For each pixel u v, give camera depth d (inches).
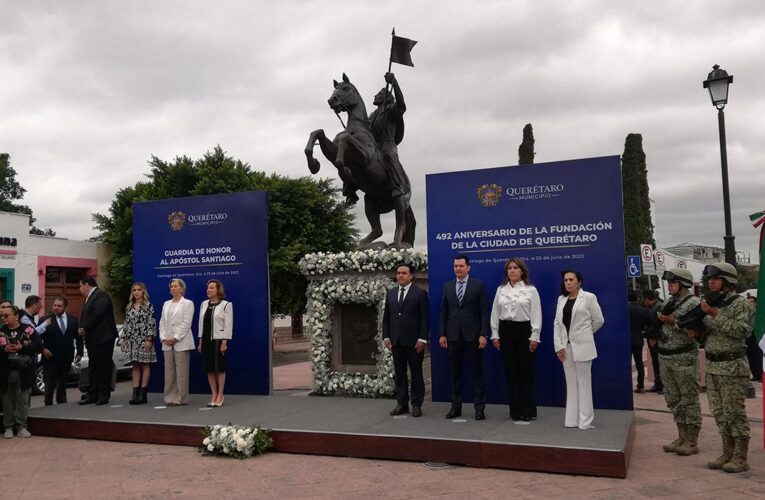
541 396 309.7
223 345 330.0
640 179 1052.5
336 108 378.3
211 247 392.5
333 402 334.6
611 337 296.2
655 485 202.5
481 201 323.9
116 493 209.5
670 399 251.9
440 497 194.2
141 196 1003.9
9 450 283.4
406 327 287.7
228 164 976.9
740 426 218.5
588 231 303.9
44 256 944.3
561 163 310.5
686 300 239.3
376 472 225.5
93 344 355.3
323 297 366.9
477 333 272.7
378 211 405.7
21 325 319.6
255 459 250.7
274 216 962.7
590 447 214.8
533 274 312.8
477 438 232.8
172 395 343.9
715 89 472.7
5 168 1469.0
